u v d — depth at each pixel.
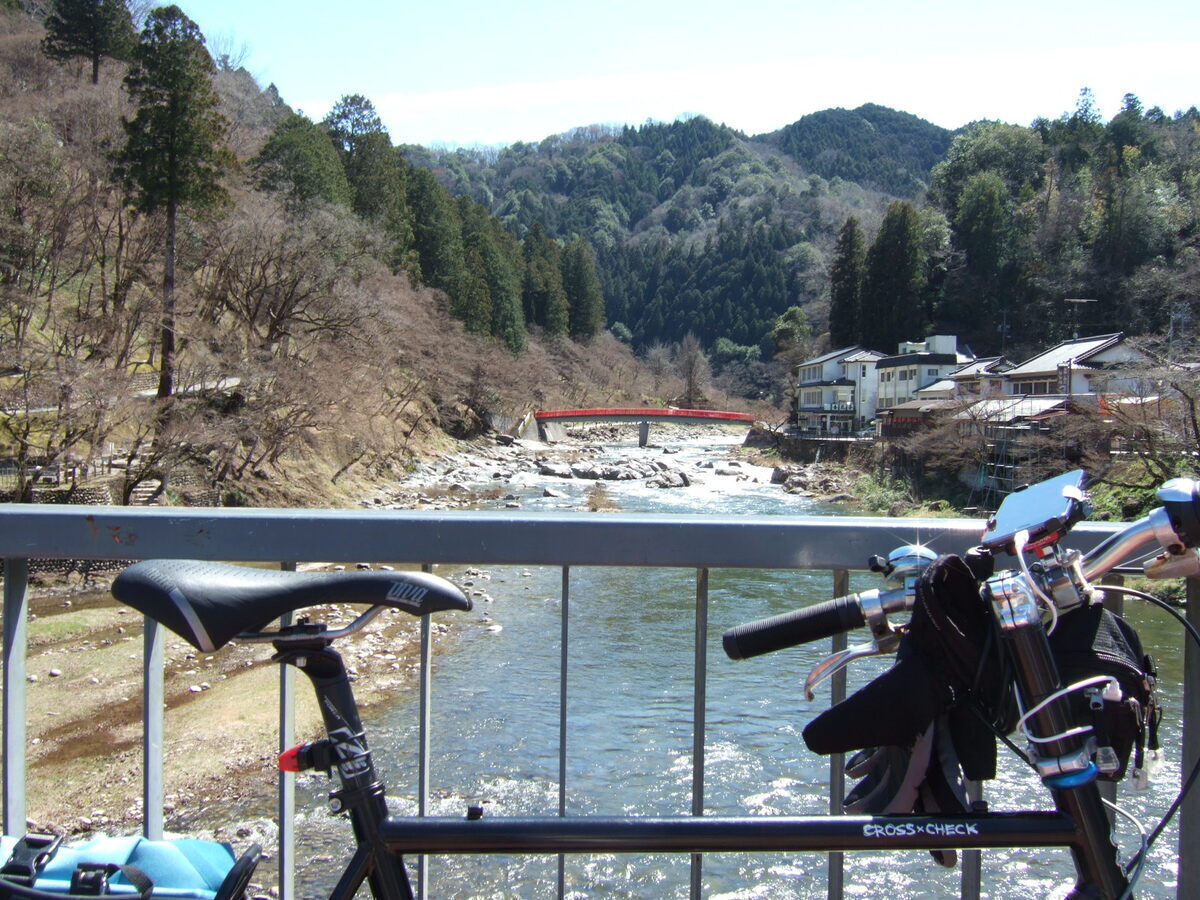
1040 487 1.22
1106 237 64.81
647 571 15.70
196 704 9.66
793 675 9.70
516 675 10.48
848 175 175.12
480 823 1.15
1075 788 1.11
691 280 122.38
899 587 1.30
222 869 1.26
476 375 52.78
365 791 1.16
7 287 20.25
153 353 27.92
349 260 30.84
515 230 149.50
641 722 8.75
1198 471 18.56
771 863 6.39
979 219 70.88
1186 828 1.59
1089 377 33.09
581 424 77.12
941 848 1.13
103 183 24.05
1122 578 1.67
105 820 7.31
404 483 36.22
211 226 26.62
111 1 44.66
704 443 71.25
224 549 1.61
